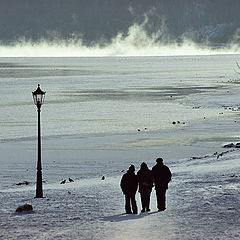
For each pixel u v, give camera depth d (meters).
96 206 71.12
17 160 161.00
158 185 65.50
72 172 140.62
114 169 144.88
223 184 86.25
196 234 49.00
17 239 49.44
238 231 49.91
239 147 183.88
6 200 80.31
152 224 55.09
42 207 70.94
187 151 178.38
